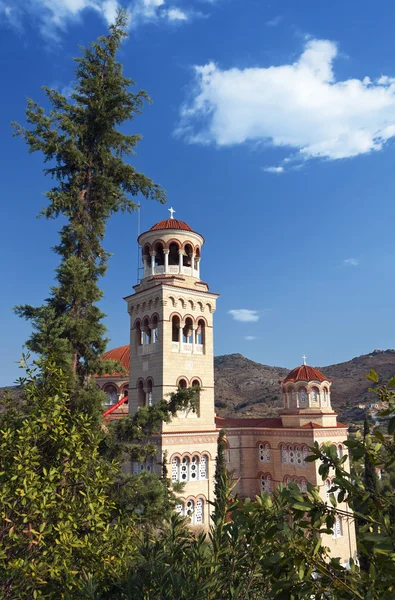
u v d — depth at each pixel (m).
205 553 10.51
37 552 12.53
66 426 15.64
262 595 9.47
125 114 27.14
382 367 192.12
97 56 26.89
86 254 24.95
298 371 55.84
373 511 7.20
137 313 46.53
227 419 58.75
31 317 21.52
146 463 41.72
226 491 11.25
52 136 24.52
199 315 45.75
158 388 42.28
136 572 10.59
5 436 13.91
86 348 23.64
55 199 24.03
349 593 6.43
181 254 46.19
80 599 11.26
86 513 14.01
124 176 27.50
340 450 52.69
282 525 7.06
